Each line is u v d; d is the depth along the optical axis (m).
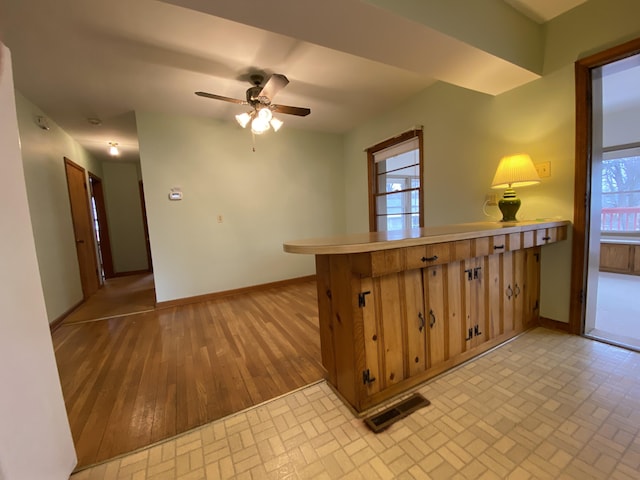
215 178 3.85
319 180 4.64
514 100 2.43
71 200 3.98
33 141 3.01
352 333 1.46
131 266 6.32
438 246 1.50
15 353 0.94
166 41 2.07
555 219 2.23
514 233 1.85
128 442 1.36
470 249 1.64
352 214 4.75
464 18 1.73
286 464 1.20
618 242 4.29
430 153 3.22
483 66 2.05
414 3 1.53
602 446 1.21
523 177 2.12
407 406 1.52
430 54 1.87
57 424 1.13
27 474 0.94
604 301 3.04
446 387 1.66
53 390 1.13
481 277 1.95
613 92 3.70
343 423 1.42
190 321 3.04
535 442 1.25
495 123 2.58
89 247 4.60
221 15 1.42
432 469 1.14
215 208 3.87
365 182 4.39
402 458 1.20
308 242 1.38
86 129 3.90
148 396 1.72
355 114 3.85
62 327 3.04
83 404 1.67
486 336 2.01
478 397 1.56
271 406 1.58
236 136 3.95
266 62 2.42
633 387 1.58
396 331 1.58
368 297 1.47
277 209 4.32
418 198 3.43
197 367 2.05
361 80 2.86
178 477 1.17
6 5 1.65
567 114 2.12
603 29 1.90
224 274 3.97
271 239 4.30
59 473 1.11
